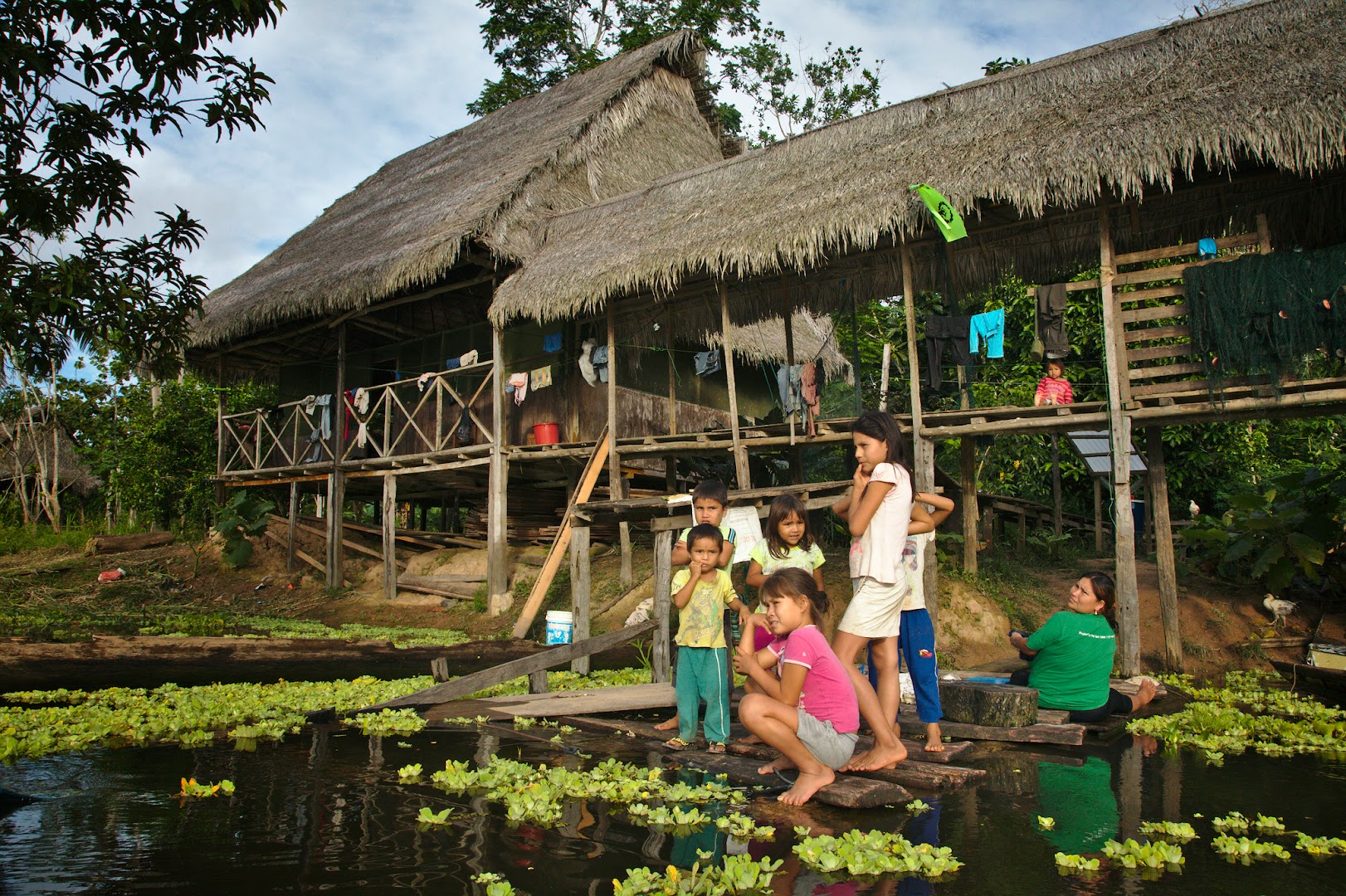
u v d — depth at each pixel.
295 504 14.86
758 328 13.51
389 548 12.88
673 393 11.50
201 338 13.82
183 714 5.48
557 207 12.52
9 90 5.34
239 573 14.95
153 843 3.03
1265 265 6.67
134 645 7.19
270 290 13.54
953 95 8.80
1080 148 7.15
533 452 11.53
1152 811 3.53
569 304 10.16
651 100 14.64
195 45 5.64
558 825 3.31
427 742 4.87
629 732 5.07
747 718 3.79
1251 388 6.86
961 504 10.38
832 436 9.04
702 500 4.98
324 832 3.17
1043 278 9.12
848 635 4.27
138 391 18.91
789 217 8.67
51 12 5.29
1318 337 6.52
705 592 4.83
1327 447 12.88
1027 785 3.96
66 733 4.96
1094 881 2.75
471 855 2.94
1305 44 6.93
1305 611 7.94
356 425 14.49
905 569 4.43
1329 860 2.95
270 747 4.70
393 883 2.67
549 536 12.64
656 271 9.41
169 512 18.36
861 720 5.11
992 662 7.58
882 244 9.31
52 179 5.75
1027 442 13.78
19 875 2.71
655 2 22.12
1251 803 3.65
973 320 8.10
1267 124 6.48
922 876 2.79
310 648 7.82
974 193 7.50
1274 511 8.03
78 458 24.00
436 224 12.12
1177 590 8.55
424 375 12.77
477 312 15.25
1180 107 6.97
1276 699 6.08
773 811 3.54
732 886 2.65
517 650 8.72
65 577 15.02
